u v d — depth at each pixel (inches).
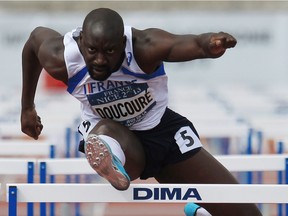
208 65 2133.4
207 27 2128.4
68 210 884.0
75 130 1071.6
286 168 695.1
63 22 2134.6
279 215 879.7
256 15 2135.8
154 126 584.7
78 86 556.7
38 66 594.6
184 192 555.5
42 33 572.7
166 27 2119.8
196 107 1362.0
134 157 564.7
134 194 554.6
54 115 1273.4
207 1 2613.2
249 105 1451.8
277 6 2586.1
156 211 1097.4
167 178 609.3
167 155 594.9
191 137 596.1
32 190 556.7
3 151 868.0
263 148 1063.6
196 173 596.1
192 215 653.3
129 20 2117.4
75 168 688.4
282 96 1670.8
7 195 561.0
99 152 530.0
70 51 541.3
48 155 925.8
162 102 583.8
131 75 543.8
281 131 1018.7
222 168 602.5
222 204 600.7
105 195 555.5
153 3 2615.7
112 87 551.8
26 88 602.5
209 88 2036.2
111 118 577.0
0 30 2133.4
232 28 2135.8
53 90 1893.5
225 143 1154.0
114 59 521.0
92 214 991.6
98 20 514.6
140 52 528.4
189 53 512.1
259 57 2138.3
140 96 561.9
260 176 951.0
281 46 2132.1
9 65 2137.1
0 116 1288.1
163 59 527.2
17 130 1085.1
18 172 694.5
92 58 518.6
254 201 558.3
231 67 2138.3
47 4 2625.5
